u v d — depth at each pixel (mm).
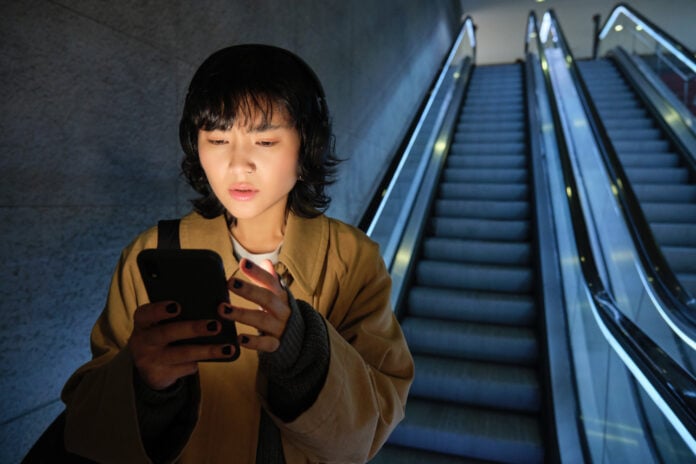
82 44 1370
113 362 534
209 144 637
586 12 12250
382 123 4988
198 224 764
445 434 2736
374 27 4695
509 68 10305
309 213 774
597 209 4211
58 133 1299
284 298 522
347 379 577
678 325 2365
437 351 3484
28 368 1229
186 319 521
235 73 604
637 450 2340
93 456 573
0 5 1146
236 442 683
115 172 1492
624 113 7160
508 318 3664
